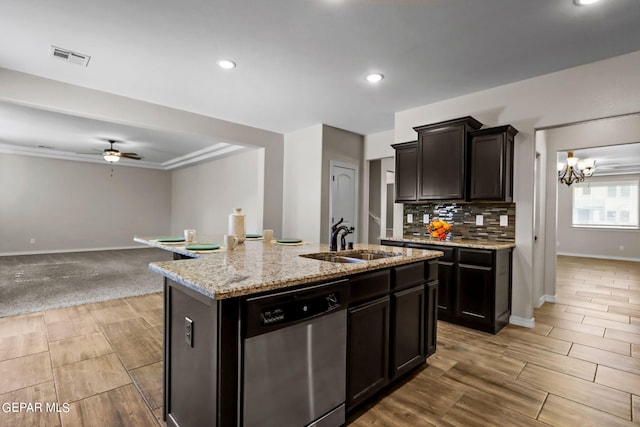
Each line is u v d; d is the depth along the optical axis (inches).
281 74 127.9
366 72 125.1
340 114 177.9
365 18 90.8
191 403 57.3
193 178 345.7
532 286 129.9
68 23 94.7
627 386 84.7
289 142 219.9
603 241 339.3
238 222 114.7
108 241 345.1
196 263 70.8
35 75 129.6
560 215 366.3
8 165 291.7
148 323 127.8
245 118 186.4
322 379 62.0
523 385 84.9
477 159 133.3
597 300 171.0
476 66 118.8
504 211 137.7
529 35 97.9
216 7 86.7
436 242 135.4
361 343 70.9
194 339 56.1
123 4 85.7
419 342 90.1
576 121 118.0
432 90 142.0
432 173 142.7
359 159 222.4
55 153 302.8
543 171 166.2
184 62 118.8
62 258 282.2
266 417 53.2
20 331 118.0
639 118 153.4
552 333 122.0
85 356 99.0
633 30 94.2
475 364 96.5
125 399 77.0
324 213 198.2
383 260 78.8
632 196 331.3
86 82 137.0
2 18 92.0
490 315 119.9
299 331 57.5
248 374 50.6
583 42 101.3
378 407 74.9
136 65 121.2
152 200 376.2
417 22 92.3
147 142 256.7
